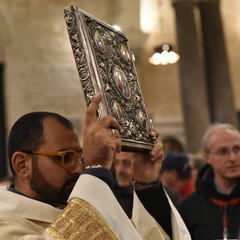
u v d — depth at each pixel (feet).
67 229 4.78
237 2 38.86
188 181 14.19
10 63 33.22
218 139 9.66
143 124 5.71
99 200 4.87
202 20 35.58
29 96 33.24
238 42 38.63
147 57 36.55
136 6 34.09
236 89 38.37
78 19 5.19
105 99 5.06
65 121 5.61
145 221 5.99
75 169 5.41
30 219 5.36
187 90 33.42
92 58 5.11
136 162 6.09
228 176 9.53
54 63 33.99
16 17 33.63
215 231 9.39
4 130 32.99
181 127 36.70
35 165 5.39
